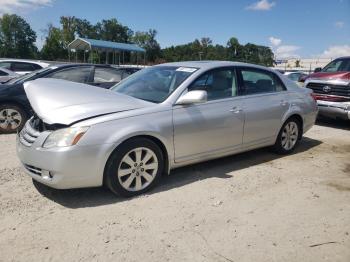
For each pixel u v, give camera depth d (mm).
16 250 3074
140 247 3164
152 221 3623
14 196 4113
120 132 3980
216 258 3043
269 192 4453
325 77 9180
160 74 5172
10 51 90938
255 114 5391
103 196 4184
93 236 3318
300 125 6348
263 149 6465
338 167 5578
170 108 4457
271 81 5906
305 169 5422
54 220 3594
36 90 4500
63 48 83438
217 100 4977
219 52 89188
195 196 4254
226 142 5090
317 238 3396
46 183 3893
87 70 8219
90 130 3842
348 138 7812
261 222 3672
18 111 7613
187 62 5441
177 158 4578
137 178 4215
